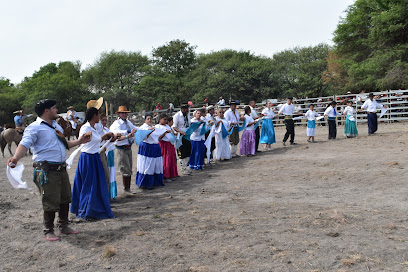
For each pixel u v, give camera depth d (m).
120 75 55.94
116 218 6.20
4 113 58.53
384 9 26.84
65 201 5.38
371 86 27.92
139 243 4.92
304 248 4.45
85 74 60.34
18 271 4.27
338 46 31.44
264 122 14.47
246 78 50.19
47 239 5.21
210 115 12.16
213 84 50.22
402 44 26.53
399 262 3.96
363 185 7.64
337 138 16.31
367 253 4.22
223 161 12.41
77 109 54.47
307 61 58.12
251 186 8.24
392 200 6.41
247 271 3.93
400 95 21.48
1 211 7.08
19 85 76.62
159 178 8.80
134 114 31.66
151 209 6.73
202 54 64.94
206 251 4.52
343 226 5.16
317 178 8.62
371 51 29.36
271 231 5.10
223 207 6.59
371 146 13.05
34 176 5.16
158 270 4.09
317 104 23.58
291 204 6.52
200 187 8.48
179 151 10.36
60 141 5.25
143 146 8.53
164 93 47.25
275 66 53.44
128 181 8.15
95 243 5.00
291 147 14.55
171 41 50.94
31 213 6.94
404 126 18.81
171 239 5.01
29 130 5.01
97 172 6.25
